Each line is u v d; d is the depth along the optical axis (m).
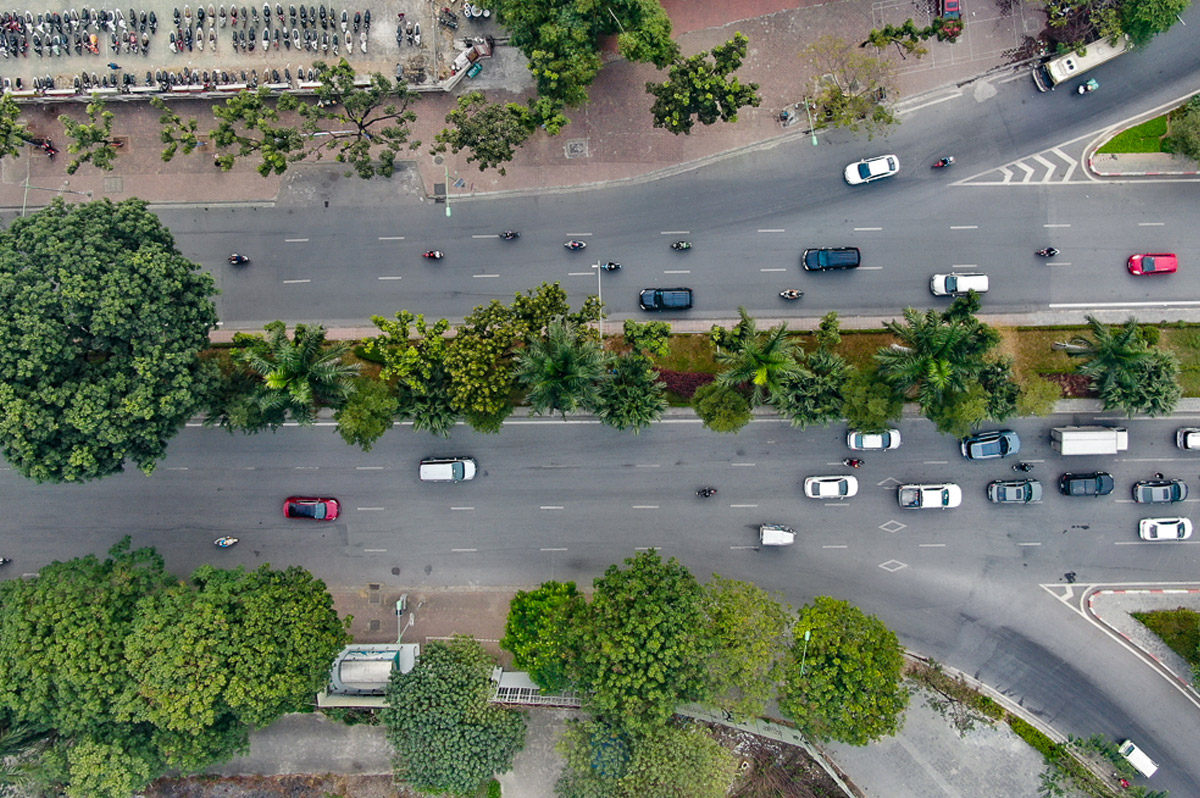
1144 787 55.59
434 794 54.25
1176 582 57.06
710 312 57.56
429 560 58.56
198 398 49.72
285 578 52.78
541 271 57.75
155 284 47.09
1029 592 57.53
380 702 55.31
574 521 58.28
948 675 57.56
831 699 48.78
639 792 49.03
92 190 58.09
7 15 56.53
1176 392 51.88
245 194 57.78
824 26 56.38
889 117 53.41
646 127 57.03
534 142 57.22
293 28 56.91
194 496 58.41
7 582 52.44
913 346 49.53
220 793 57.88
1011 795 56.09
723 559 58.09
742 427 57.59
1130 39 54.00
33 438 46.16
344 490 58.34
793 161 56.97
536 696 55.38
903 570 57.78
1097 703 56.94
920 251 57.00
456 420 54.75
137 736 51.12
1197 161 54.28
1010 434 56.19
